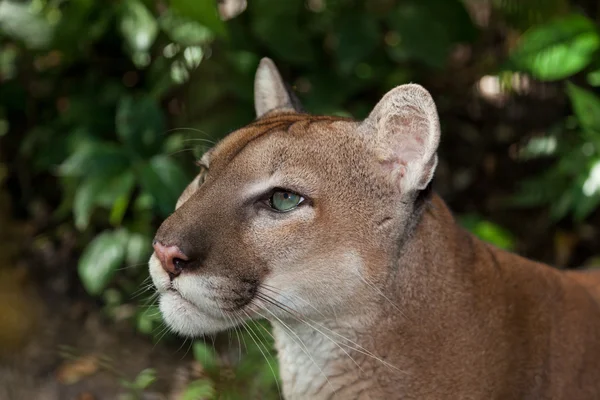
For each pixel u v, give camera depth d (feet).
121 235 24.57
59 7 27.91
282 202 15.57
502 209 29.66
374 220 15.75
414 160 15.66
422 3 28.53
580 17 25.76
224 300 15.24
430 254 16.44
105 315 25.99
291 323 16.39
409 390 16.49
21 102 29.78
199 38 25.86
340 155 15.76
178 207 17.10
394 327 16.22
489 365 16.60
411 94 15.46
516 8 25.81
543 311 17.35
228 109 26.45
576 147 26.27
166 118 27.76
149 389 22.95
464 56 32.22
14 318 23.76
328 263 15.51
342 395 16.66
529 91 30.30
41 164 27.71
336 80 28.45
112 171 23.04
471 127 31.12
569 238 28.91
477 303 16.70
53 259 28.02
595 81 26.32
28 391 23.39
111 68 29.30
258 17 27.63
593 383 17.54
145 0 25.31
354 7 28.66
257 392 20.61
